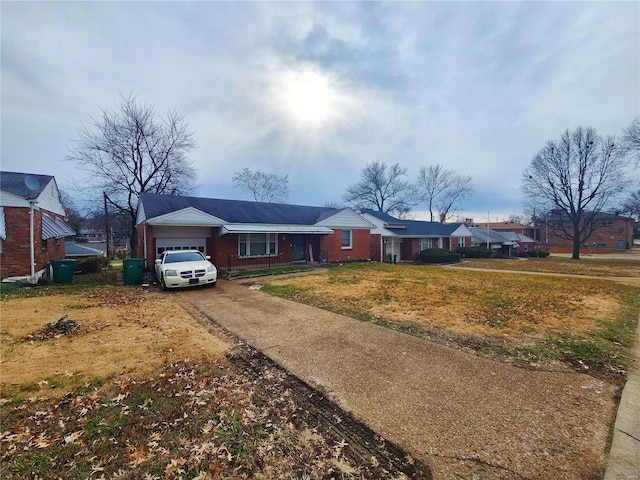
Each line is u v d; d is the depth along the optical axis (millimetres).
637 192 49375
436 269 18484
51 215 16359
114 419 2922
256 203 19922
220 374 3971
